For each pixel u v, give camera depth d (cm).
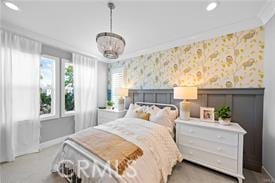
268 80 211
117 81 455
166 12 204
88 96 407
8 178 199
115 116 379
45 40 302
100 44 179
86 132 212
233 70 252
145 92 378
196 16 215
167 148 213
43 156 270
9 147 247
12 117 254
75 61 373
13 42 259
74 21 233
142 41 316
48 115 327
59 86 348
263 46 225
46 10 203
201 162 229
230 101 252
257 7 192
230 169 203
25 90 276
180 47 318
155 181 164
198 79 292
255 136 229
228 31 254
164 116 270
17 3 187
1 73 242
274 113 194
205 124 228
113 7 192
